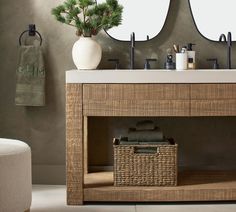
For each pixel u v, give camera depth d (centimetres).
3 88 502
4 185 379
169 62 480
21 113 503
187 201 449
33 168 504
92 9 465
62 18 467
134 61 496
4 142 413
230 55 485
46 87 501
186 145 500
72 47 498
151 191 437
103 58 496
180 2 492
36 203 445
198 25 491
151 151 448
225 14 489
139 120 500
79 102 435
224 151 501
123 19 491
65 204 443
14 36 500
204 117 499
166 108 434
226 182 455
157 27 491
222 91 434
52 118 502
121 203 445
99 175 482
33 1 497
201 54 495
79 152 437
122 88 434
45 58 499
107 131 502
